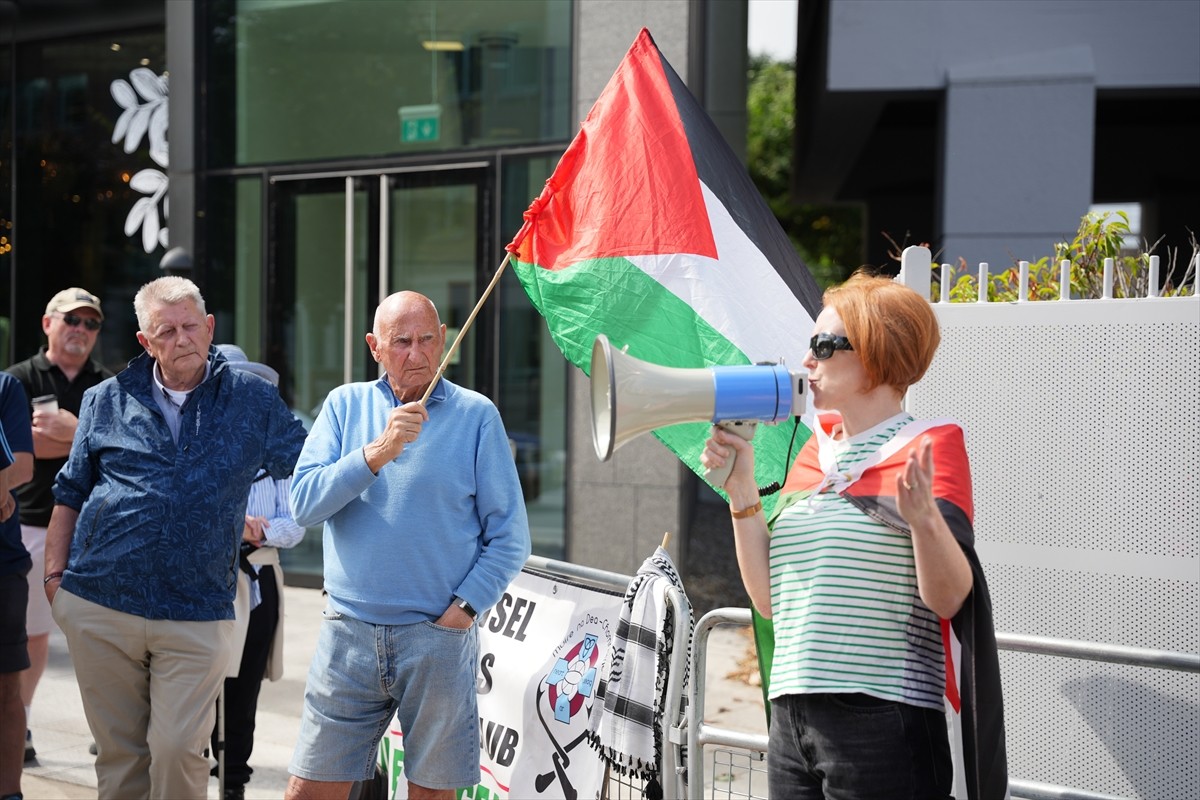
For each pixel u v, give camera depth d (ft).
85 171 35.96
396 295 12.10
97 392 13.00
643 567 11.70
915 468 7.35
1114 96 28.14
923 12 27.22
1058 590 11.97
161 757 12.39
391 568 11.51
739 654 23.45
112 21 35.24
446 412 11.95
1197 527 11.37
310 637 24.76
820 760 8.13
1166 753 11.52
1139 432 11.58
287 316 30.25
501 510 11.93
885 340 8.05
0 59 36.45
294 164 29.89
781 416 8.32
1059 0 26.73
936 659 8.07
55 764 17.47
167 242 32.78
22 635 14.46
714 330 12.49
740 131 34.06
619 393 7.93
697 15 25.84
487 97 28.12
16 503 14.48
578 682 12.55
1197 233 47.19
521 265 13.01
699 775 11.02
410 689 11.56
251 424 12.88
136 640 12.40
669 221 12.69
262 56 30.09
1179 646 11.46
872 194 56.03
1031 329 12.02
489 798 13.17
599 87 26.35
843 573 8.07
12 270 36.58
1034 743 12.07
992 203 27.20
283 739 18.75
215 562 12.57
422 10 28.60
